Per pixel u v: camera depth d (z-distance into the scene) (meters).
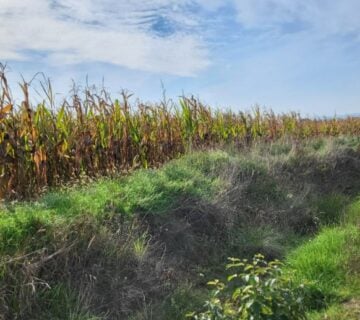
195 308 4.76
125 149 8.36
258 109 14.64
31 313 3.98
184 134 10.88
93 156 7.81
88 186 6.42
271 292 3.41
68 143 7.23
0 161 5.86
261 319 3.29
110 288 4.61
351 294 4.91
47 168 6.92
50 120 7.09
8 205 5.13
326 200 9.48
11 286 4.01
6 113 5.83
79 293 4.30
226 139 12.32
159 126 9.73
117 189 6.22
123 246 5.05
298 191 9.53
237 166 8.98
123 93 8.62
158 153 9.41
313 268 5.41
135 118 9.09
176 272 5.43
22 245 4.36
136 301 4.65
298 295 3.59
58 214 5.00
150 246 5.50
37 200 5.57
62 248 4.47
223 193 7.52
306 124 18.14
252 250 6.50
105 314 4.32
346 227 7.15
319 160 11.56
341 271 5.35
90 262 4.71
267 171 9.45
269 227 7.32
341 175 11.58
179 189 6.90
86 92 7.91
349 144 13.75
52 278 4.36
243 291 3.43
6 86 5.95
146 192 6.41
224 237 6.70
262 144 12.20
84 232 4.86
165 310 4.65
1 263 4.02
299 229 7.92
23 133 6.34
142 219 5.91
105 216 5.52
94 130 7.89
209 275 5.75
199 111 11.44
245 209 7.81
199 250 6.18
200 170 8.34
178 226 6.20
